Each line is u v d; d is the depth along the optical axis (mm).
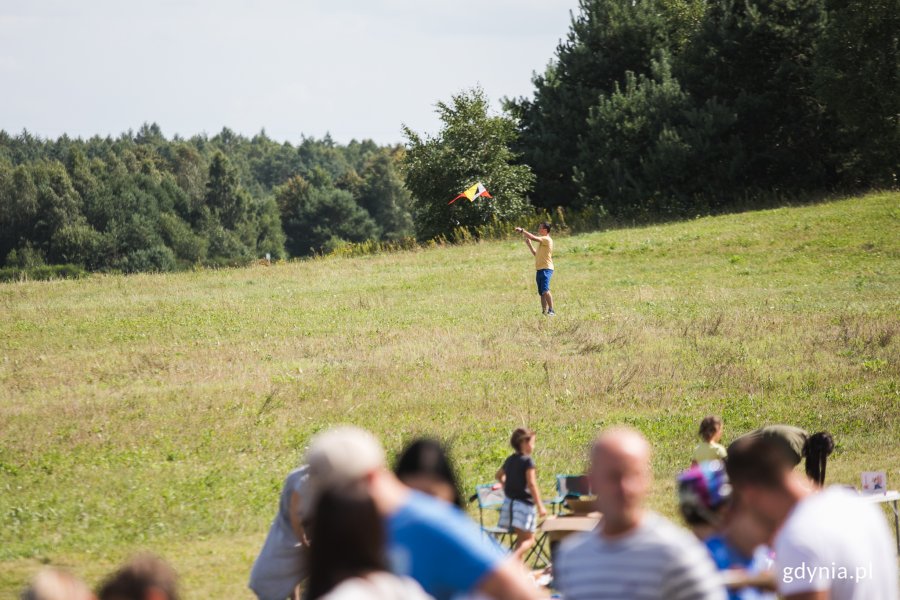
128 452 26562
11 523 20781
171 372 36594
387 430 27922
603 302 46812
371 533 6383
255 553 18641
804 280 48906
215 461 25625
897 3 71625
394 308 48219
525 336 40125
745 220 66000
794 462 14078
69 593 7719
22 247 199125
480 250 68812
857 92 74250
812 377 31641
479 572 7387
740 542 9062
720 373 32719
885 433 25672
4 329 45812
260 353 39344
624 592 7309
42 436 28406
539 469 23938
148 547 19109
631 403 30094
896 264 50344
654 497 21047
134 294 56062
